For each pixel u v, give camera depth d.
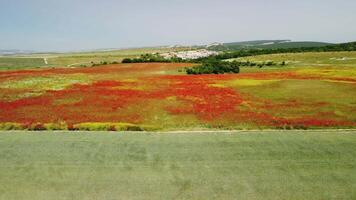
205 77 62.75
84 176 16.45
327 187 15.40
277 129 25.53
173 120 28.12
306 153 19.73
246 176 16.55
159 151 20.08
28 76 62.03
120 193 14.79
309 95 40.44
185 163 18.19
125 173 16.83
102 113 30.62
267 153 19.70
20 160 18.45
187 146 21.00
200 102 36.22
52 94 41.03
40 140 22.11
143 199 14.29
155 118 28.88
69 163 18.08
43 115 29.42
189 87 48.06
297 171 17.16
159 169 17.36
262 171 17.16
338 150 20.25
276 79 57.25
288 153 19.72
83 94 41.16
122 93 42.09
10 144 21.19
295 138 22.75
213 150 20.23
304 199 14.36
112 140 22.23
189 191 15.02
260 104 35.06
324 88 45.41
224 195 14.68
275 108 33.03
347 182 15.89
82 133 24.02
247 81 55.06
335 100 37.00
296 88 46.06
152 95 40.69
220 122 27.20
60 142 21.70
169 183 15.76
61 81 54.62
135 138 22.78
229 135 23.52
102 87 47.62
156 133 24.16
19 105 34.03
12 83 51.62
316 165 17.92
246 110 32.03
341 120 27.62
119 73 71.75
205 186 15.48
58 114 29.92
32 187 15.26
